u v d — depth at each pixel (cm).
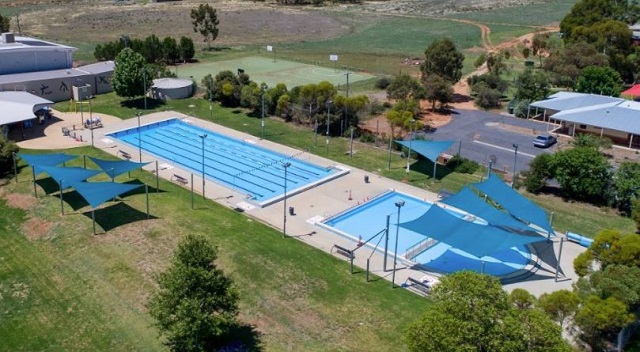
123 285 4462
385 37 16100
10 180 6356
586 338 3781
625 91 10300
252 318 4109
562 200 6316
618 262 4262
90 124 8212
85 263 4753
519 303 3397
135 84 9081
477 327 2850
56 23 16888
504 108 9869
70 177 5603
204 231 5228
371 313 4206
